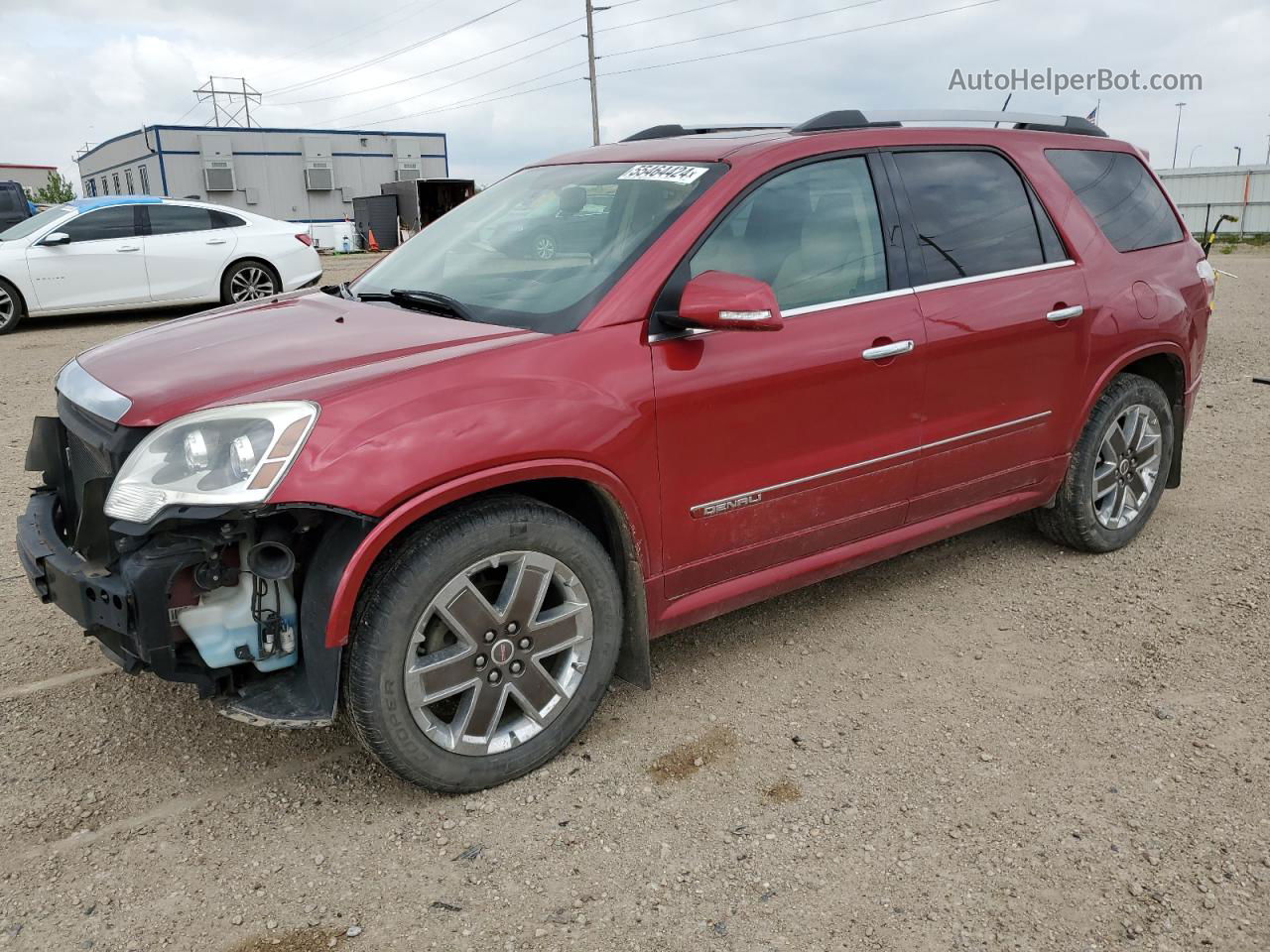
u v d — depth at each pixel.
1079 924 2.27
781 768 2.89
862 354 3.26
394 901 2.36
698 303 2.69
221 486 2.31
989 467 3.84
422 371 2.54
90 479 2.63
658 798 2.75
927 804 2.71
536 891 2.39
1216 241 31.62
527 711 2.80
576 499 2.98
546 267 3.15
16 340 10.95
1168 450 4.56
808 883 2.41
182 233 12.30
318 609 2.46
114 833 2.59
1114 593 4.09
